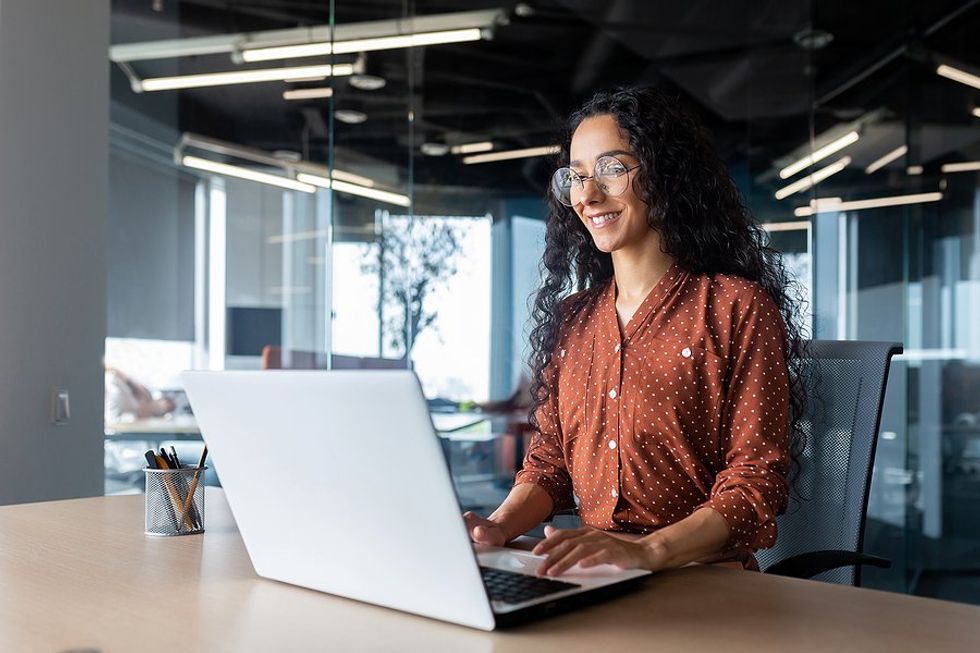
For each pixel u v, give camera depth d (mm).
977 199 3406
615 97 1579
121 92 3408
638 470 1490
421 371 4352
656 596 994
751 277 1628
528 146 4707
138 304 3334
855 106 3654
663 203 1534
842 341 1732
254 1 3572
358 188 3951
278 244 3578
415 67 4703
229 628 889
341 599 995
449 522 854
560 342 1657
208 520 1498
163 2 3475
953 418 3377
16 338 2607
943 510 3396
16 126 2621
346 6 3998
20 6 2633
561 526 4297
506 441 4473
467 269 4598
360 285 3869
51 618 927
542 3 4707
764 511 1284
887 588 3477
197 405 1060
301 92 3617
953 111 3455
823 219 3695
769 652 799
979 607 945
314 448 947
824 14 3709
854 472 1646
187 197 3455
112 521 1488
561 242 1797
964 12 3455
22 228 2635
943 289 3432
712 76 4234
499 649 814
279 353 3559
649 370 1490
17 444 2600
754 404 1422
